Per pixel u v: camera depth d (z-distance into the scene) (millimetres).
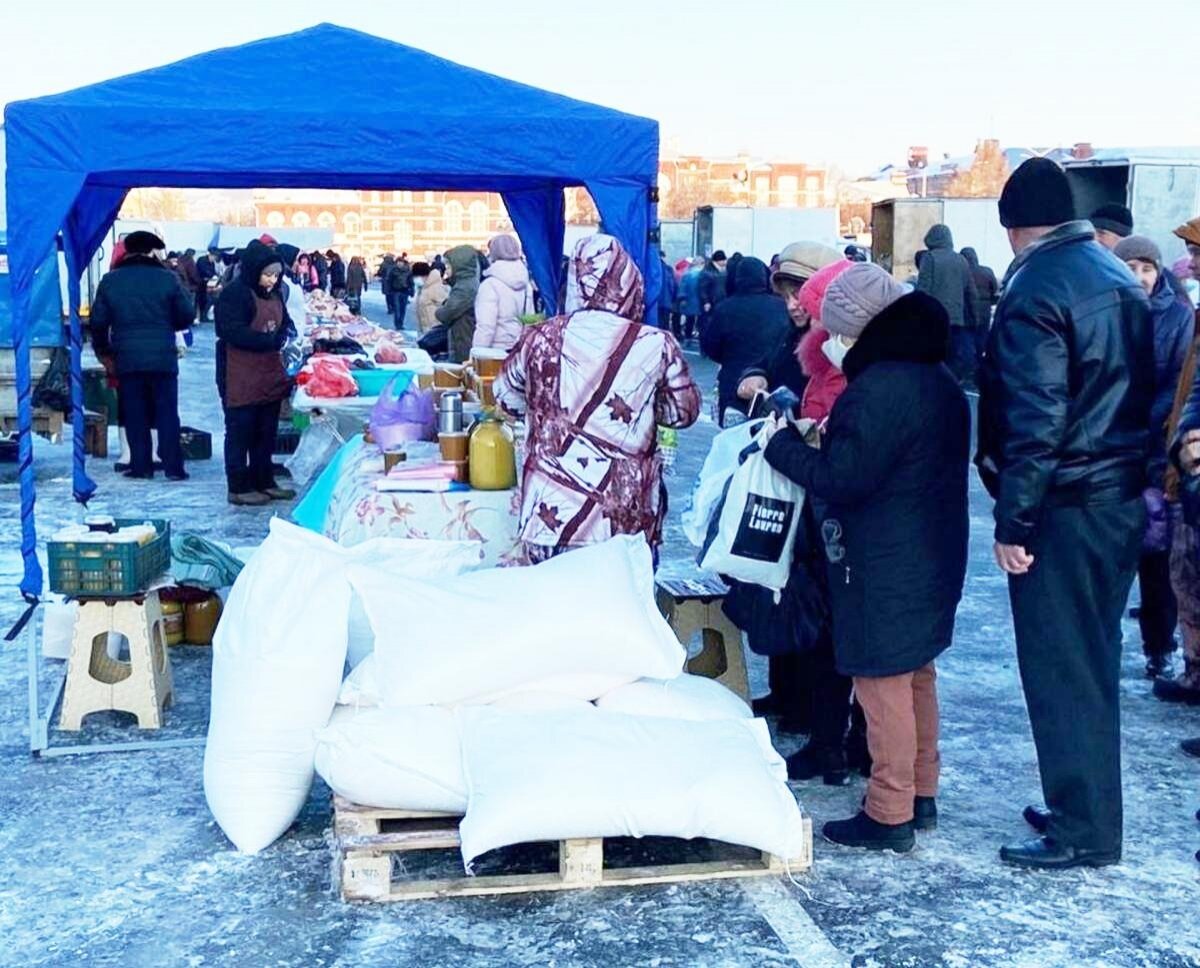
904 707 3641
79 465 8172
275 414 8734
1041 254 3414
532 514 4316
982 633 6047
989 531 8211
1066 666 3525
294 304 11430
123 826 3916
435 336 12695
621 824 3371
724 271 21125
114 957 3186
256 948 3223
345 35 5375
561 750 3447
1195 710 5004
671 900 3439
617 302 4285
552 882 3455
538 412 4328
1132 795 4188
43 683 5145
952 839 3838
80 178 4770
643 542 4180
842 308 3541
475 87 5156
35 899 3471
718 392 8023
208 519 8164
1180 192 14016
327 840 3820
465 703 3691
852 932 3289
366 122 4809
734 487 3934
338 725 3539
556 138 4957
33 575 5418
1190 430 3689
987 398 3498
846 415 3471
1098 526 3420
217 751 3779
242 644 3818
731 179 109250
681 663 3865
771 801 3461
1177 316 4914
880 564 3529
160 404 9477
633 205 5062
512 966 3129
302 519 5801
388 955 3182
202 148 4762
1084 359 3340
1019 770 4406
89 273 13266
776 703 4840
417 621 3740
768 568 3930
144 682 4684
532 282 9164
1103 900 3465
